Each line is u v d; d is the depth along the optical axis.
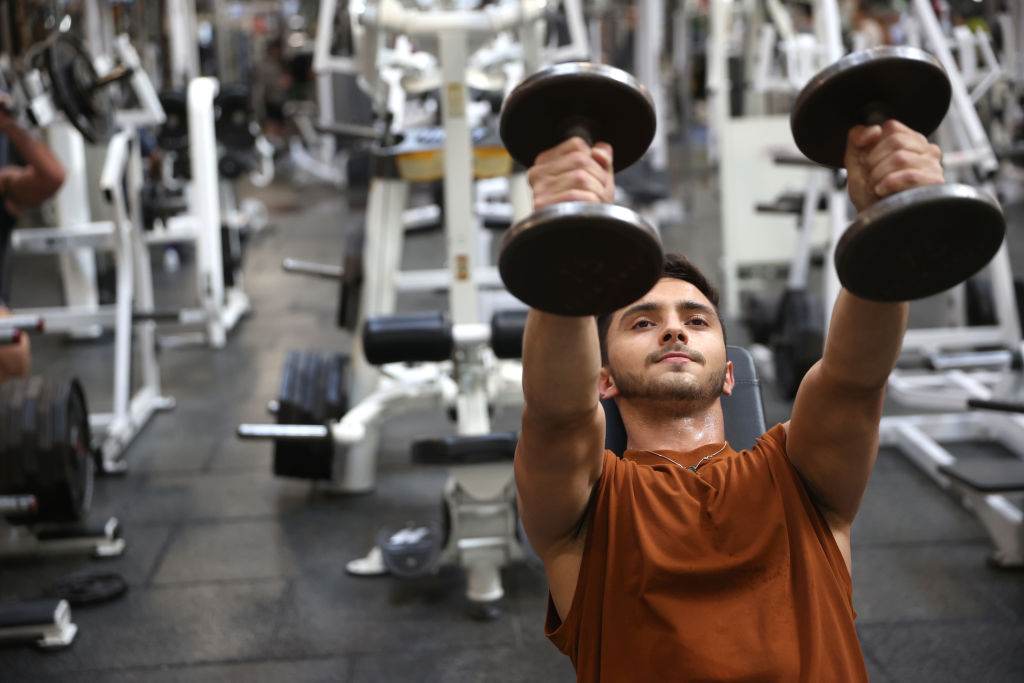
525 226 0.77
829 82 0.87
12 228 3.30
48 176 3.16
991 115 4.38
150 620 2.53
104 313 3.72
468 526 2.48
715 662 1.00
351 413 2.75
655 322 1.22
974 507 2.77
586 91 0.85
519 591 2.63
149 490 3.30
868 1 7.50
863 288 0.83
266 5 10.02
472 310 2.77
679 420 1.21
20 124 3.13
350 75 8.34
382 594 2.63
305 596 2.63
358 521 3.05
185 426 3.84
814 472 1.09
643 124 0.88
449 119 2.69
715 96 5.46
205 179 4.64
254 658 2.36
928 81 0.86
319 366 3.28
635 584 1.05
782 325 3.91
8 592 2.66
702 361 1.20
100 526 2.87
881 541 2.84
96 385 4.32
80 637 2.45
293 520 3.07
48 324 3.68
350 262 3.08
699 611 1.03
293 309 5.39
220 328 4.77
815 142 0.94
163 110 4.98
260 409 4.01
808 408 1.06
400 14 2.64
